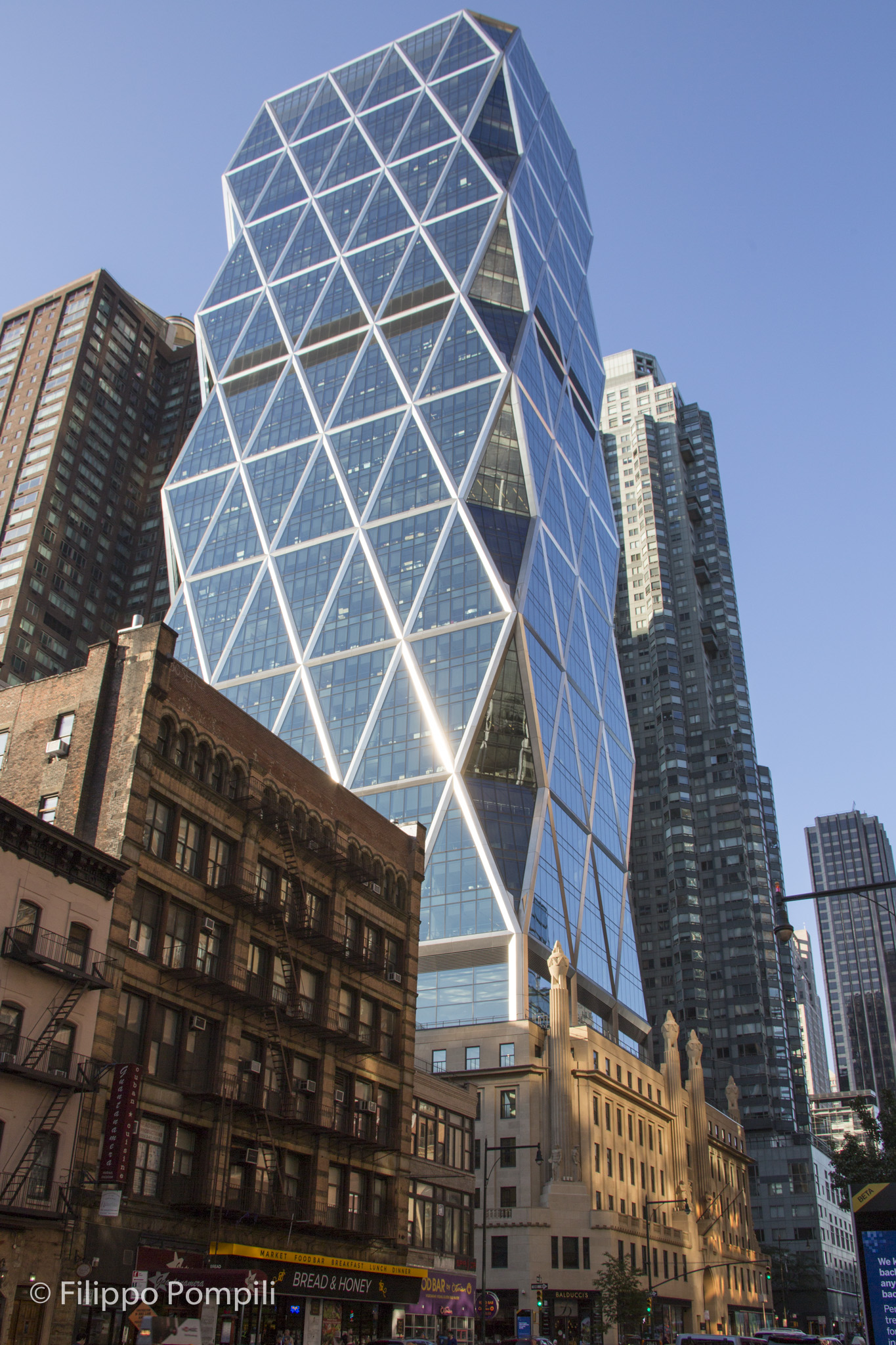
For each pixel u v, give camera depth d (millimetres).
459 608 141125
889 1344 24422
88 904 37938
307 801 51938
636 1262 91688
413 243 183375
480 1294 66312
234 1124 42562
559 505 163250
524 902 117562
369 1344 42094
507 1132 91312
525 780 130750
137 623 44344
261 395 181625
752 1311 126688
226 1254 40062
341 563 154625
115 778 41219
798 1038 194875
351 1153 49812
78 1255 34469
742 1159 140625
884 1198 25406
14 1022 34531
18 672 171500
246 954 45188
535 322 174625
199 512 174750
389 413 165125
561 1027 95250
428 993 112812
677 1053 120938
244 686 151250
